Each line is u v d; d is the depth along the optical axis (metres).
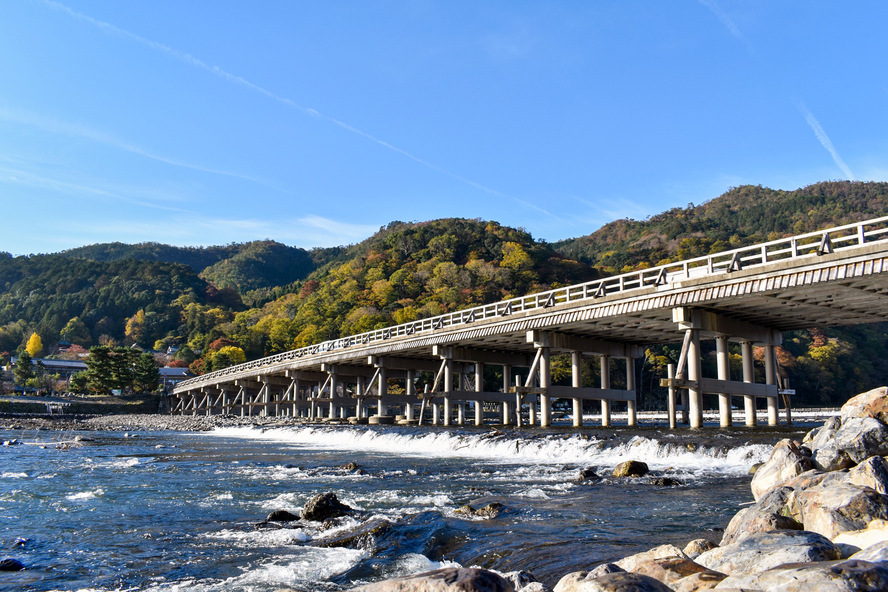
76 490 25.27
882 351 167.25
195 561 14.42
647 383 151.75
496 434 42.25
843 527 10.16
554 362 131.88
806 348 155.12
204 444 52.84
